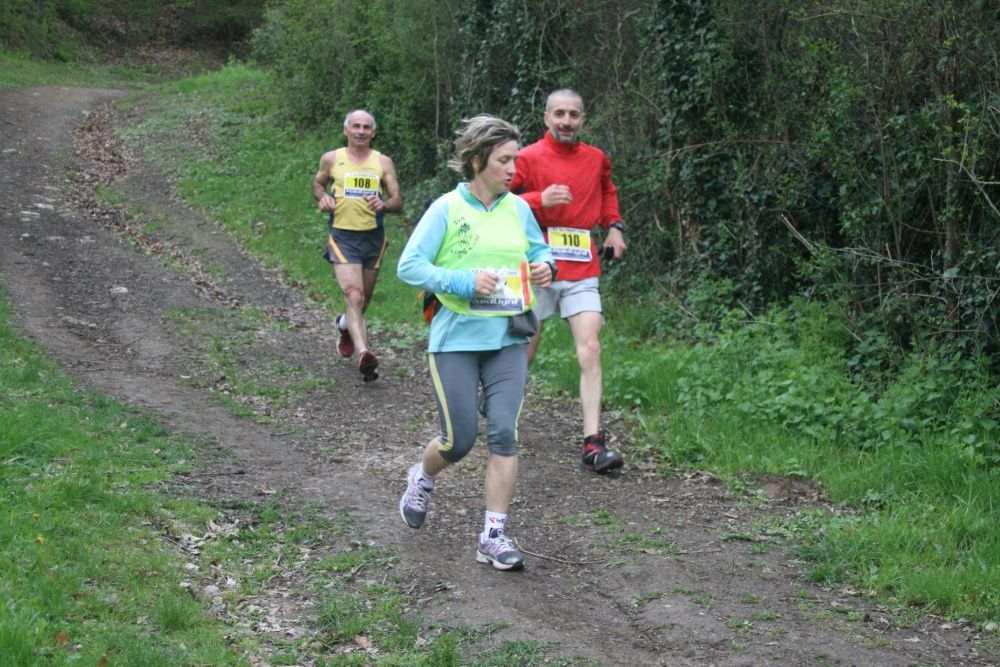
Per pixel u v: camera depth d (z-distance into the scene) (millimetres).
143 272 11852
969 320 6938
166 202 15820
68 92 26156
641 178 10570
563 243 6176
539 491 5805
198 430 6641
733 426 6711
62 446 5617
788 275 9172
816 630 4039
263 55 26297
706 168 9570
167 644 3668
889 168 7574
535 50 12805
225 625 3971
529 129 12914
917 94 7449
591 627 4090
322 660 3721
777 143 8883
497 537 4645
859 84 7527
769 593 4410
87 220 14234
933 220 7535
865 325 7738
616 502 5641
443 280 4316
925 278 7195
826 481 5871
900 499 5516
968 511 5164
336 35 18594
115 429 6289
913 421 6301
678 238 10188
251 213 14953
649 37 10258
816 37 8445
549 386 8188
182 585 4230
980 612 4195
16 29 33156
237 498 5410
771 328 8391
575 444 6797
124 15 39500
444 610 4191
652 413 7387
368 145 8281
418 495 4855
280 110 20906
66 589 3879
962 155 6672
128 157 18719
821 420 6648
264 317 10422
